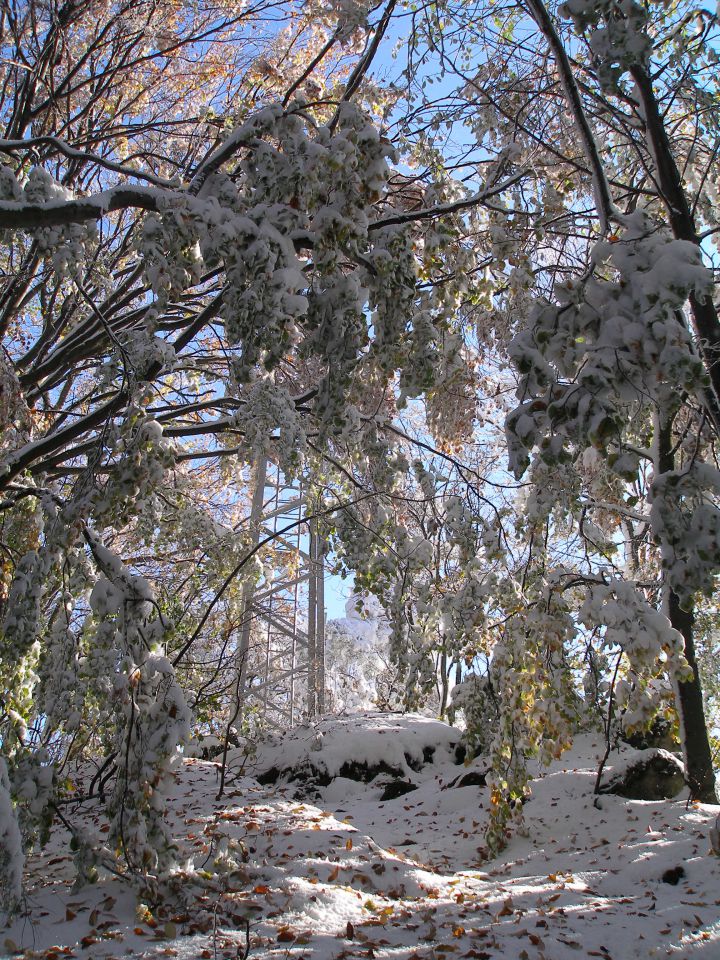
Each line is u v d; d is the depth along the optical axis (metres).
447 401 7.83
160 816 4.98
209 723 12.45
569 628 8.06
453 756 13.12
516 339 3.37
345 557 8.16
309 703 18.17
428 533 9.70
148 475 4.31
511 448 3.36
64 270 4.25
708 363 5.54
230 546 10.66
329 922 5.06
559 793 9.62
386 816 10.22
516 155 6.45
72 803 8.91
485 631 8.98
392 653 8.16
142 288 7.93
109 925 4.71
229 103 10.09
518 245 6.67
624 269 3.23
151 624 5.11
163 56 9.70
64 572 5.51
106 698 5.36
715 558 3.42
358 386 5.56
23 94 8.16
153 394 4.43
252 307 3.92
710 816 7.93
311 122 4.52
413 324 4.87
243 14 9.38
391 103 6.59
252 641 14.80
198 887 5.27
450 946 4.64
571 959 4.58
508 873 7.29
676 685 9.10
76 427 5.78
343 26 5.90
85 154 4.43
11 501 6.15
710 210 8.48
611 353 3.08
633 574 11.51
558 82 7.11
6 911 4.46
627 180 8.91
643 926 5.20
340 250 4.12
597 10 3.91
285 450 7.03
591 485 10.06
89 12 8.88
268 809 8.18
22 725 5.27
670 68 7.08
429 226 5.24
